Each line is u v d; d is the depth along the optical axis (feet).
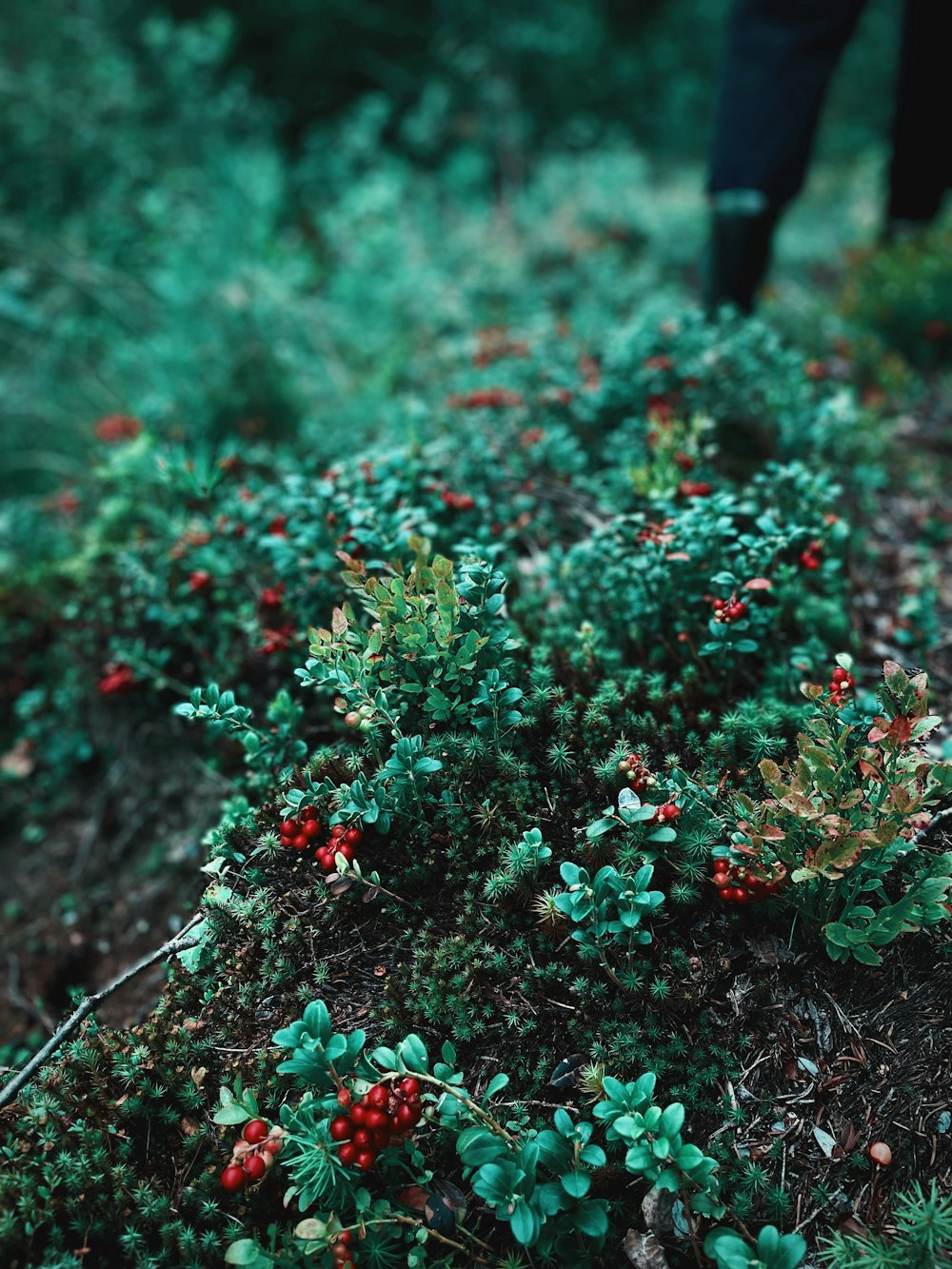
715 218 12.07
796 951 6.22
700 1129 5.73
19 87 20.54
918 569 10.03
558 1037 6.02
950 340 14.55
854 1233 5.39
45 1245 5.47
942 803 6.76
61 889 9.92
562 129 27.86
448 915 6.44
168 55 21.86
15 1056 8.58
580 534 9.52
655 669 7.89
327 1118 5.41
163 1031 6.19
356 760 6.79
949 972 6.12
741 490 9.57
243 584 9.62
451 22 27.76
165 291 16.01
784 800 5.43
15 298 16.76
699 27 30.71
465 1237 5.46
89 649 10.54
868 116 30.14
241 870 6.78
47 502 13.93
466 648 6.37
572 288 17.42
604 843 6.31
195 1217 5.56
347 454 11.30
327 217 20.83
